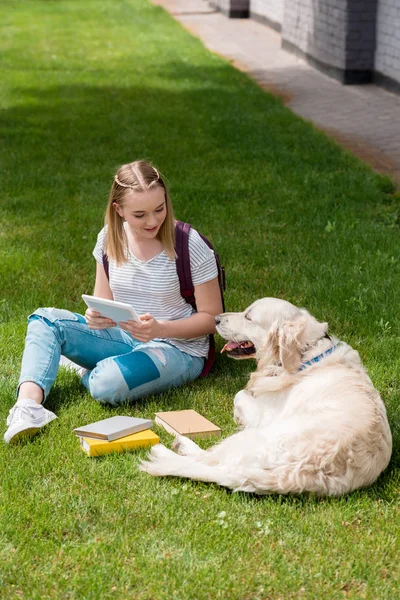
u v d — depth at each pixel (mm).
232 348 4664
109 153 10656
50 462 4191
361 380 4105
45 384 4676
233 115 12469
